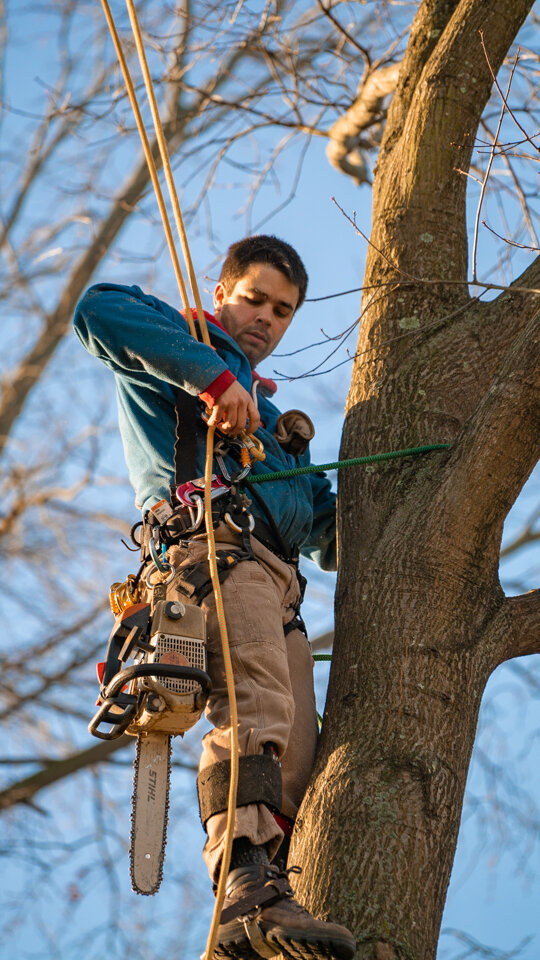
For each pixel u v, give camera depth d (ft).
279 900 14.24
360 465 19.19
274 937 13.76
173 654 15.44
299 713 17.71
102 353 17.67
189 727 15.69
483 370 19.92
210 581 16.49
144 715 15.38
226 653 14.61
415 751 16.19
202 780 15.58
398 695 16.62
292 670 18.01
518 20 22.70
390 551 17.85
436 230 21.31
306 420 20.06
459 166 21.90
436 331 20.29
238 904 14.11
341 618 17.85
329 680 17.48
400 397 19.62
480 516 17.88
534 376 18.01
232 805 13.93
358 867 15.16
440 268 20.99
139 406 18.22
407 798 15.74
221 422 16.99
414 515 18.06
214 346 19.25
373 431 19.45
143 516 18.12
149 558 17.40
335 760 16.29
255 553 17.51
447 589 17.46
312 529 21.42
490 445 17.95
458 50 22.34
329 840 15.47
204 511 16.53
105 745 45.96
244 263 20.33
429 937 14.97
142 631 15.98
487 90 22.43
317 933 13.66
